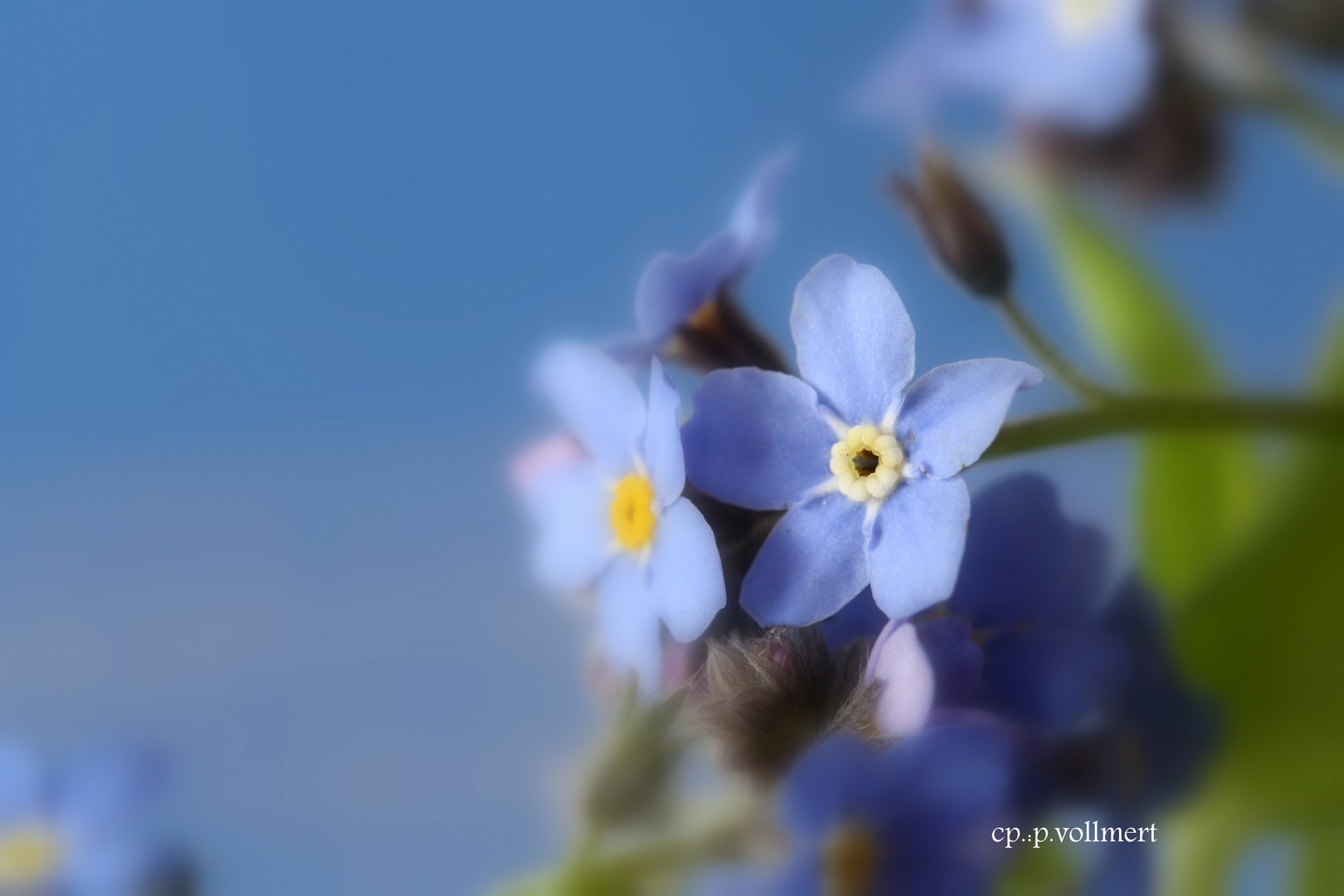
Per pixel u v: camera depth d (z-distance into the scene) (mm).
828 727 101
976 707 104
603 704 107
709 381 105
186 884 106
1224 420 110
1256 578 112
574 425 108
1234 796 109
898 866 99
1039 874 103
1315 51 117
